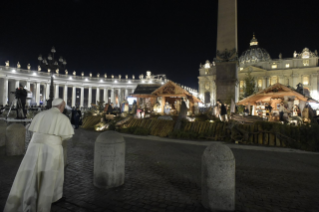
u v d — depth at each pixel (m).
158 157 8.79
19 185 3.76
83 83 77.75
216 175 4.07
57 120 4.11
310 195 5.06
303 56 87.69
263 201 4.67
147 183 5.66
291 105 17.48
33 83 70.94
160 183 5.68
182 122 15.75
